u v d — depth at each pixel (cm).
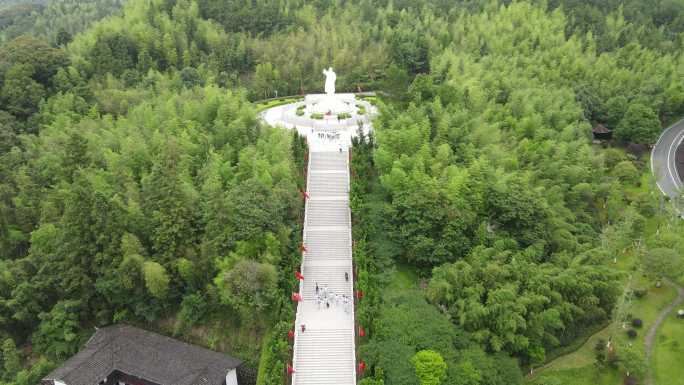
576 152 8631
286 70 12031
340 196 7656
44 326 6266
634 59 12525
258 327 6169
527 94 9881
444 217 6544
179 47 12144
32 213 7469
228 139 8169
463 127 8262
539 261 6769
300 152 8169
